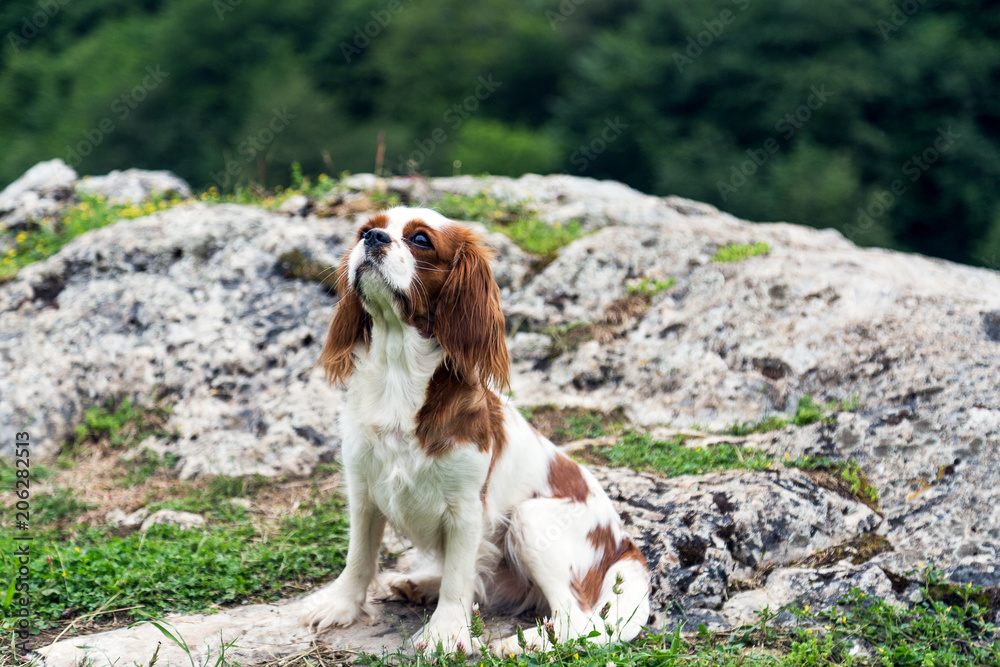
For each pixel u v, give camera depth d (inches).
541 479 181.2
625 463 241.1
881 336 270.8
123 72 957.8
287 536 219.0
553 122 950.4
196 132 941.2
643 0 967.0
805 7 844.6
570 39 1015.6
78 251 329.4
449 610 167.9
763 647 177.6
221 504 240.2
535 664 154.4
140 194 438.3
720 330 288.5
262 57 982.4
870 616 184.2
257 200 428.5
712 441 251.3
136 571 192.2
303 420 272.2
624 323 304.2
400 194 397.4
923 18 865.5
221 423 276.5
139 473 261.7
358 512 177.0
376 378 170.2
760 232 368.2
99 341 300.2
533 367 295.1
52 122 959.0
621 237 341.4
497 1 1024.9
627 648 159.5
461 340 167.6
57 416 284.4
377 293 163.5
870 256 335.3
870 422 241.9
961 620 183.8
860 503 218.2
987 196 806.5
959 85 810.8
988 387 239.6
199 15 971.9
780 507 210.5
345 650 166.7
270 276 317.7
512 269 326.6
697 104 889.5
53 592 181.8
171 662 160.4
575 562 175.0
